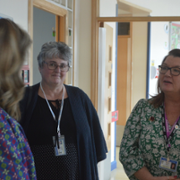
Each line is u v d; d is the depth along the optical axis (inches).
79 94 73.6
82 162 68.4
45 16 185.5
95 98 141.3
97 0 139.6
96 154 76.0
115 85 171.8
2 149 33.6
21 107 64.7
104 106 142.4
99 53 140.6
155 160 61.9
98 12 141.1
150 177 61.1
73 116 68.6
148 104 66.1
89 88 143.7
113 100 169.5
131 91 238.7
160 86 64.2
